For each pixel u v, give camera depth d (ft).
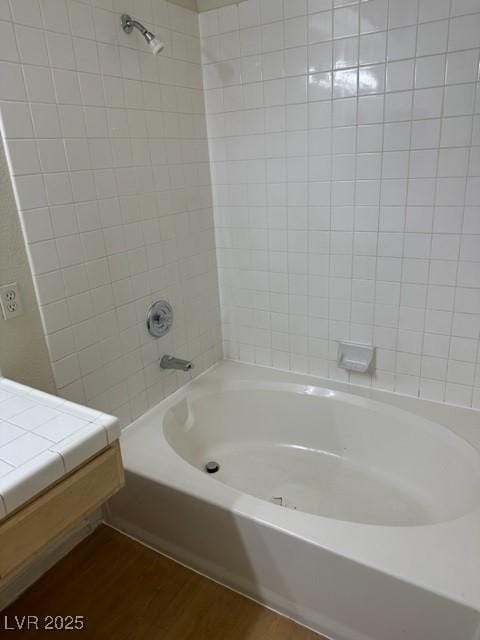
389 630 4.07
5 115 4.14
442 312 5.82
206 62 6.38
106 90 5.07
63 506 3.23
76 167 4.85
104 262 5.35
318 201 6.19
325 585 4.26
